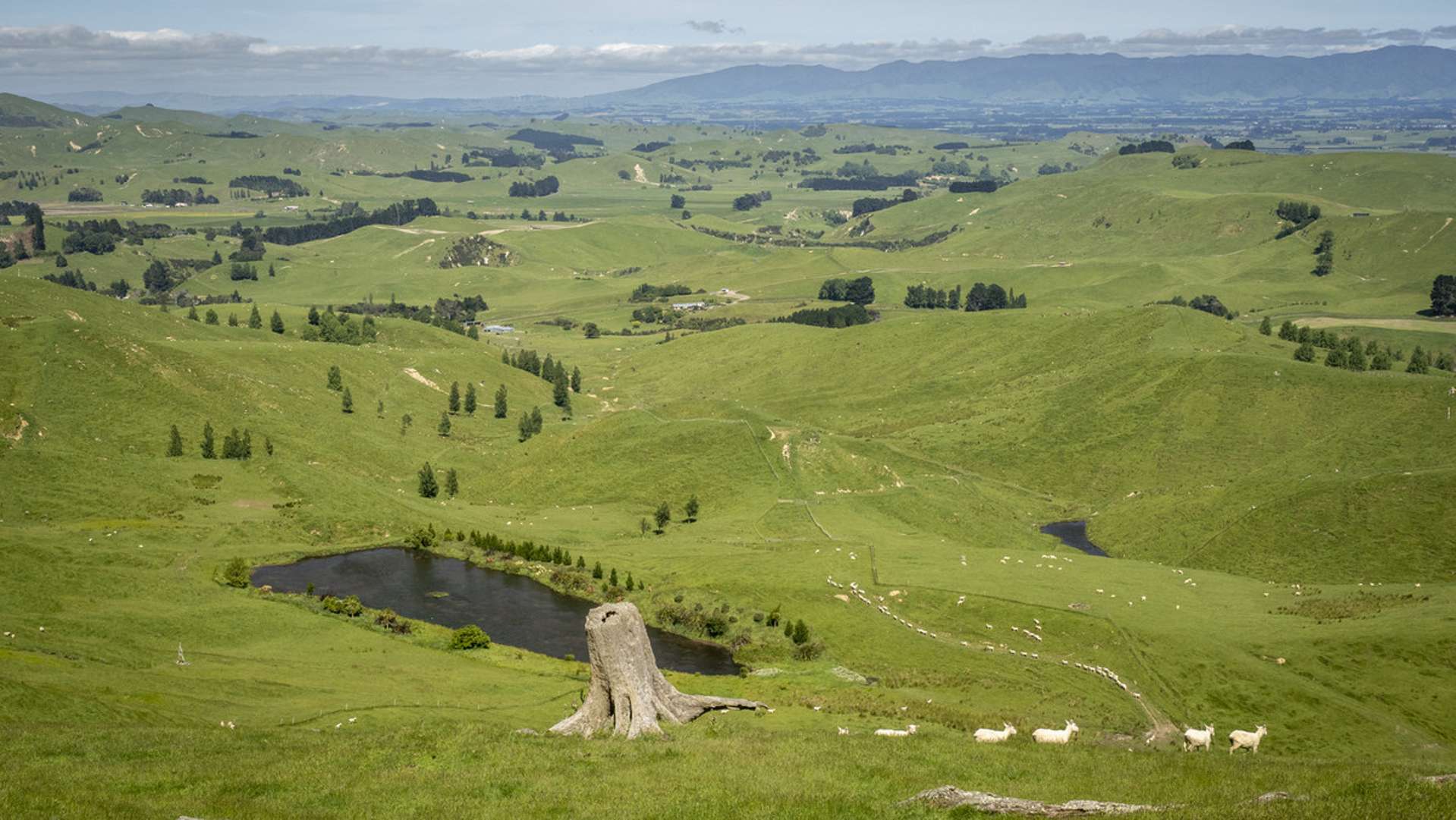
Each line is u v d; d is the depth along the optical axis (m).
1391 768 43.47
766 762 45.31
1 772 43.78
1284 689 87.62
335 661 98.62
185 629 103.69
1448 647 88.12
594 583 133.75
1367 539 139.75
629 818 37.12
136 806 38.12
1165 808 35.47
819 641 110.69
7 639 89.31
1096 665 98.56
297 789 41.72
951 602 117.38
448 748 48.25
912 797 38.25
